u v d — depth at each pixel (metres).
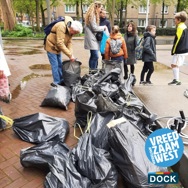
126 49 5.42
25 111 4.00
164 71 7.50
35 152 2.42
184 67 8.08
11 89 5.19
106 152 2.22
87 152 2.14
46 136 2.92
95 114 2.89
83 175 2.04
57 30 4.49
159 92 4.36
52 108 4.12
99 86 3.54
